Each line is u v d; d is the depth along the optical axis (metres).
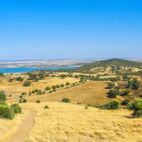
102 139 40.22
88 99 142.00
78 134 42.75
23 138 40.41
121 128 45.66
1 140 38.88
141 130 43.75
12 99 162.12
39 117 60.97
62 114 66.31
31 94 178.62
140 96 135.38
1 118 53.03
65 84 197.62
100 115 62.91
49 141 39.41
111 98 138.12
